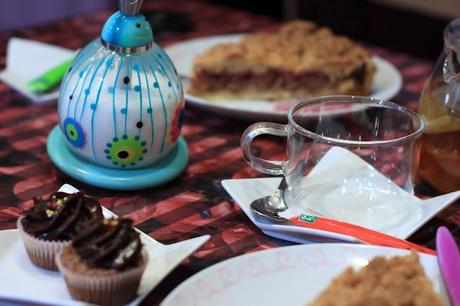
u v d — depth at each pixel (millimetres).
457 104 767
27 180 777
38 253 646
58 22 1151
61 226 641
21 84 950
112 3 1561
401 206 735
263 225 711
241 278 633
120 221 638
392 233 707
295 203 737
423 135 792
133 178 765
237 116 903
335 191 745
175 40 1122
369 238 684
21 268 652
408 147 739
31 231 642
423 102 802
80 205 653
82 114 749
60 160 778
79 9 1608
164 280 665
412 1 1928
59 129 824
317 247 661
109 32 751
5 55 1028
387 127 779
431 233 732
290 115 741
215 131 893
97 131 749
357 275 631
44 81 936
